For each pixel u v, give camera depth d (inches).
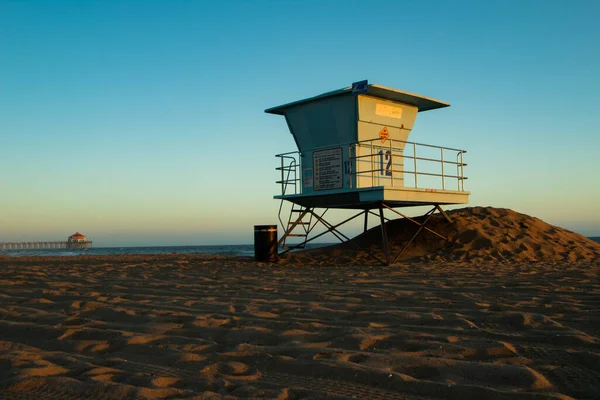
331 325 210.8
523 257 541.6
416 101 586.2
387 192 516.1
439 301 265.1
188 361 166.2
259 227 605.6
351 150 549.0
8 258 858.8
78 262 652.1
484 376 143.6
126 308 260.8
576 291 293.6
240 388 137.8
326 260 590.9
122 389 136.3
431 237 614.2
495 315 220.4
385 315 228.7
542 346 174.4
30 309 259.9
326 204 578.6
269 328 209.5
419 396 131.5
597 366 151.3
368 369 148.6
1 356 169.5
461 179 606.9
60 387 139.3
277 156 613.0
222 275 430.9
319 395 132.1
